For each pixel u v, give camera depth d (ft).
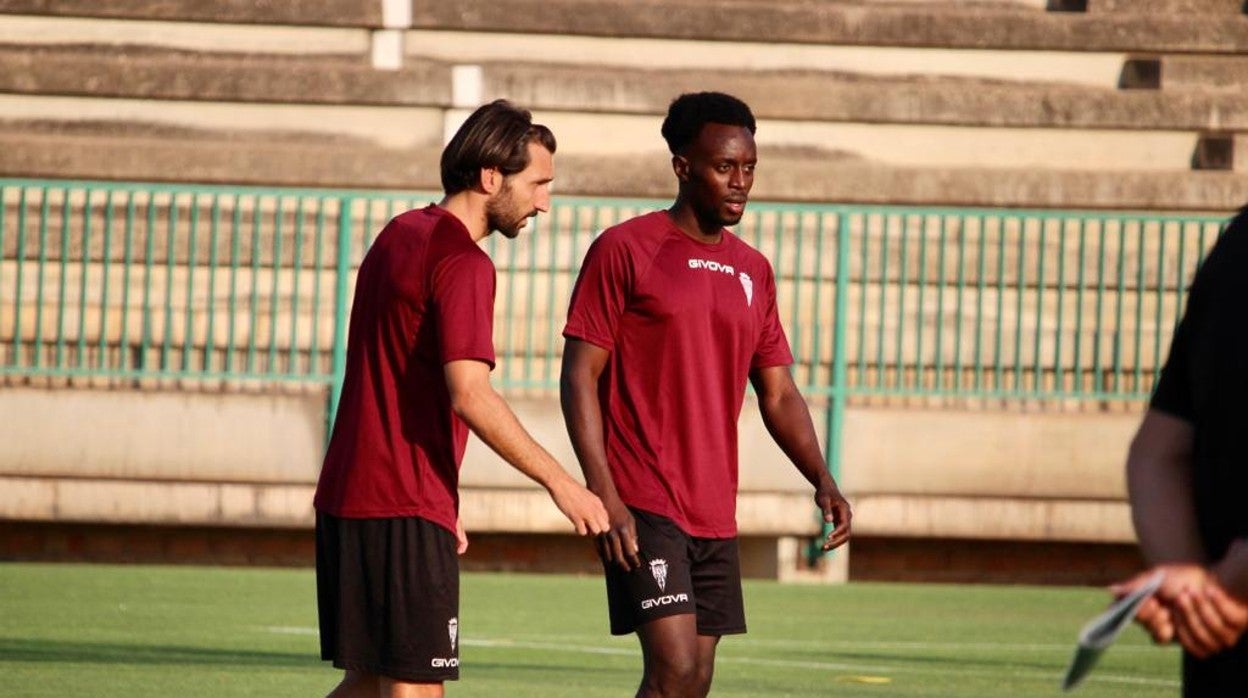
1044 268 177.37
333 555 63.87
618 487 66.90
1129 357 179.73
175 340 173.17
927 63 197.26
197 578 154.92
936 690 105.29
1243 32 198.59
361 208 175.32
